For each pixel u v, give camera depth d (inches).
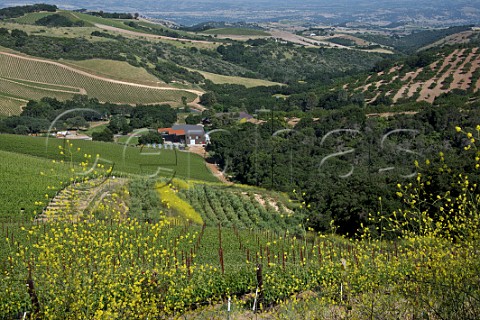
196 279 529.3
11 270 446.9
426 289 285.9
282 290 536.1
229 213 1337.4
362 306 314.3
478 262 263.7
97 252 403.2
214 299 537.0
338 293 362.9
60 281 357.7
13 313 421.4
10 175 1275.8
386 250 421.7
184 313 440.5
